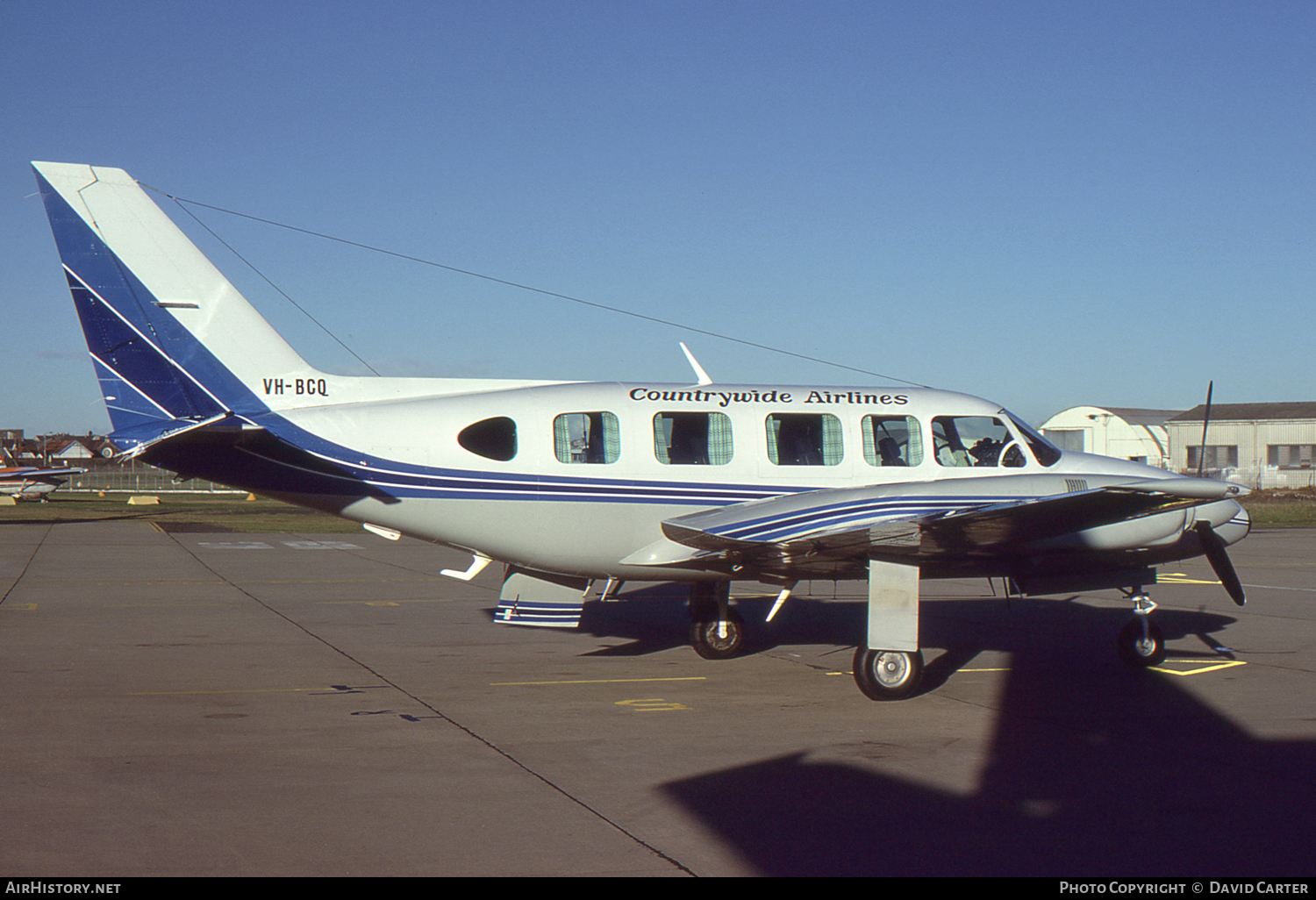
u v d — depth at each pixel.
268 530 35.19
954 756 7.25
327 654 11.51
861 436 10.90
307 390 10.59
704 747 7.46
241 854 5.21
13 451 135.12
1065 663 11.16
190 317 10.45
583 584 11.01
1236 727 8.17
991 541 9.58
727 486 10.57
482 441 10.38
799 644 12.46
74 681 9.80
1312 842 5.52
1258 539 31.02
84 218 10.36
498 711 8.66
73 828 5.59
